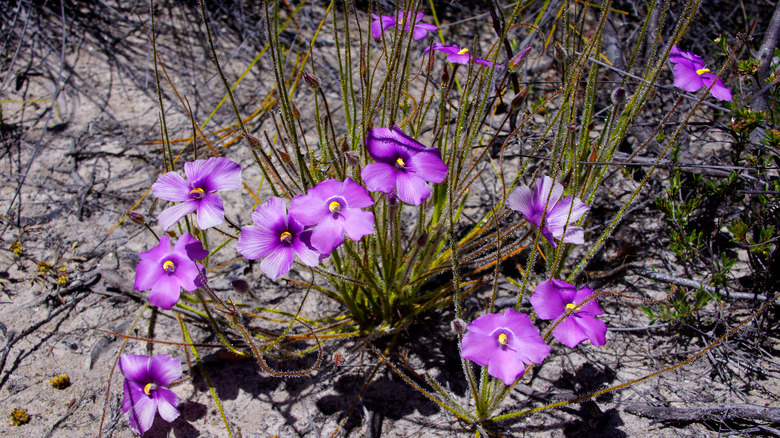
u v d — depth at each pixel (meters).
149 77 0.55
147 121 0.53
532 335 0.30
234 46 0.59
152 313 0.41
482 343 0.30
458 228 0.45
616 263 0.44
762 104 0.44
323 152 0.38
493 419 0.35
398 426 0.36
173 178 0.33
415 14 0.32
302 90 0.55
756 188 0.42
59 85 0.54
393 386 0.38
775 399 0.36
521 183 0.46
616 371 0.38
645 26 0.38
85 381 0.38
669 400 0.37
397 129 0.32
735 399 0.36
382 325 0.40
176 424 0.36
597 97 0.53
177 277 0.33
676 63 0.38
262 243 0.32
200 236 0.40
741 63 0.41
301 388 0.38
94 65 0.56
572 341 0.31
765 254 0.39
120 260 0.44
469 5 0.63
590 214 0.45
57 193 0.48
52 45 0.57
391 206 0.34
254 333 0.40
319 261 0.31
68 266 0.44
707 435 0.35
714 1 0.59
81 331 0.40
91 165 0.50
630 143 0.50
